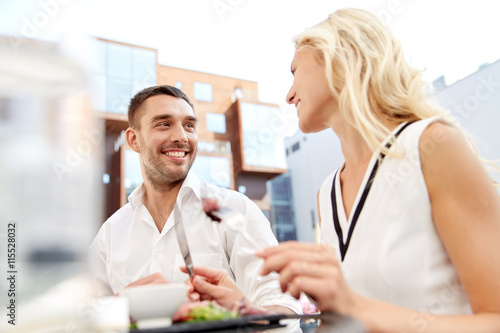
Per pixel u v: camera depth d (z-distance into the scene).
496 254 0.55
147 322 0.51
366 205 0.75
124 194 4.88
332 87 0.82
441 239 0.67
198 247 1.40
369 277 0.70
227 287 0.78
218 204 0.64
